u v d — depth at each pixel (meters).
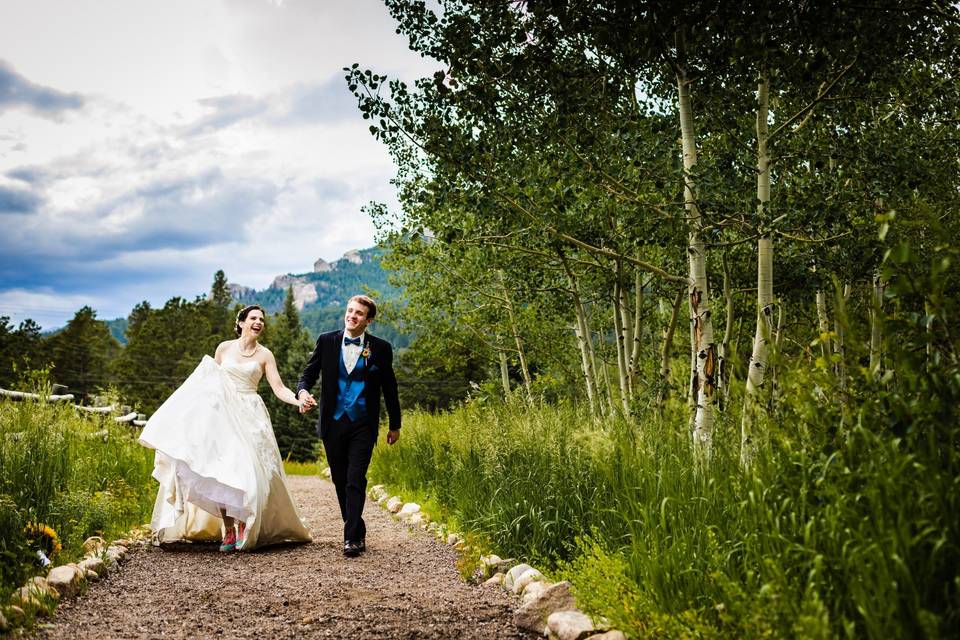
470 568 4.60
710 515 3.40
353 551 5.34
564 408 6.43
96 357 72.50
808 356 3.07
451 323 17.67
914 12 5.59
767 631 2.39
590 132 6.71
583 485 4.96
